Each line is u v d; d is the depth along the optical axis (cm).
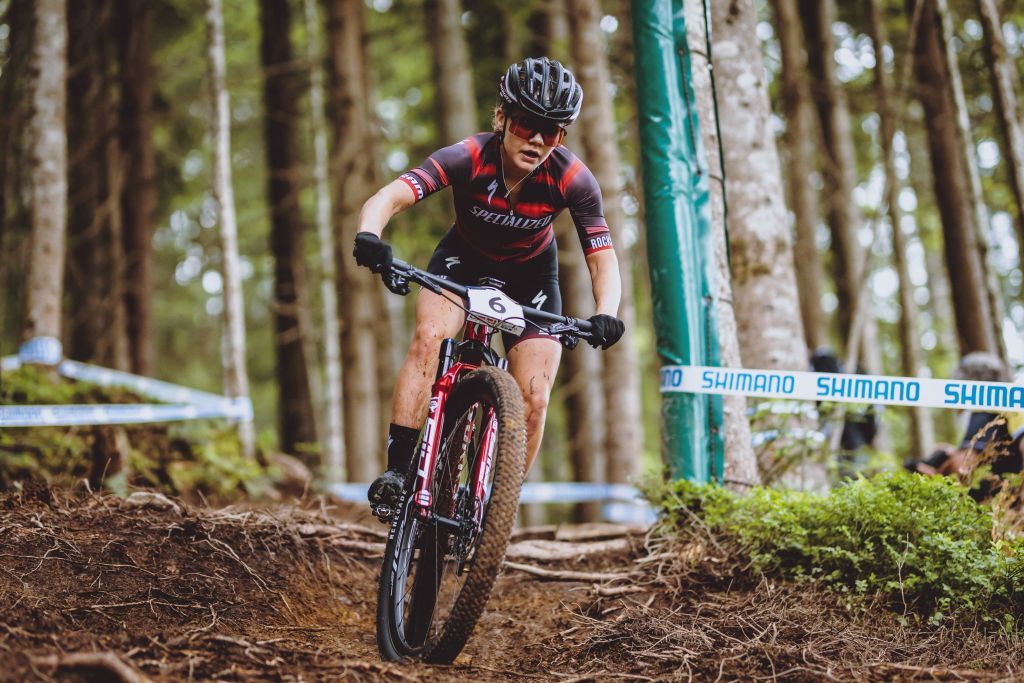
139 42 1468
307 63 1383
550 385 413
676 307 555
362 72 1479
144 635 339
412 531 387
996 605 409
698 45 583
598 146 1262
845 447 729
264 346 2444
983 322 1153
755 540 473
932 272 1984
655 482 544
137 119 1460
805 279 1359
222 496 795
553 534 597
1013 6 1174
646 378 2369
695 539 494
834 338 1945
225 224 1019
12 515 449
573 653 405
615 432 1277
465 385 385
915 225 1881
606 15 1559
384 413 1619
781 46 1349
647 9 577
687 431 543
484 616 478
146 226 1468
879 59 1282
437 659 357
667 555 493
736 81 691
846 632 399
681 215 561
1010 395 454
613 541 563
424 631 393
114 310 1366
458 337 519
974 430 558
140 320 1452
